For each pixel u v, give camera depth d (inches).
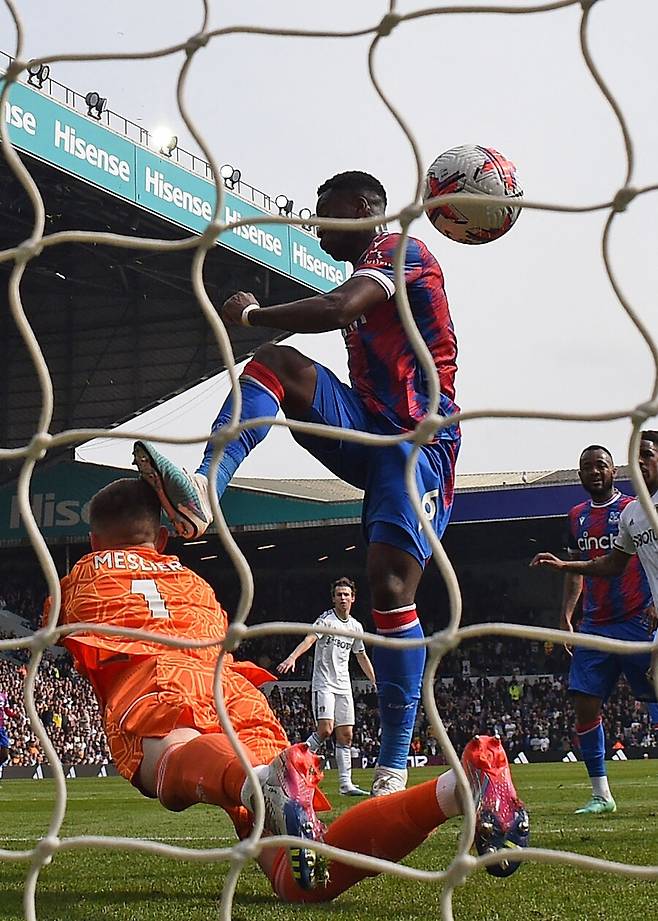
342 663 440.8
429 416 87.6
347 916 108.6
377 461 173.0
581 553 304.3
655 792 404.8
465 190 169.2
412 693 169.3
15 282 93.0
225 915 82.4
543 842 193.5
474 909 113.3
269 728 124.7
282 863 116.0
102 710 125.7
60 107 1029.8
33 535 90.6
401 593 169.3
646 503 84.7
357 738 1302.9
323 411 170.6
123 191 1085.1
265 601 1595.7
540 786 473.4
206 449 159.6
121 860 166.9
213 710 121.3
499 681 1384.1
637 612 292.0
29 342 91.7
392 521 169.6
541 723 1330.0
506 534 1375.5
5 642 89.0
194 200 1159.0
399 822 105.3
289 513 1327.5
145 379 1378.0
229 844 210.5
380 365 174.4
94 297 1363.2
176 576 131.2
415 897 121.0
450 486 180.7
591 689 294.0
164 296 1343.5
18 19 94.7
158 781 116.5
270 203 1256.8
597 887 127.3
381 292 169.0
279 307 165.9
